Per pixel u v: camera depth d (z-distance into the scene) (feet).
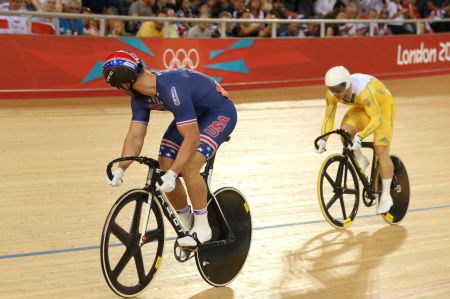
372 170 19.35
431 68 50.62
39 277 15.16
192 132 13.53
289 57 42.96
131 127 14.08
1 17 35.47
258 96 39.91
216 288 15.02
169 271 15.83
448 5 57.41
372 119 18.31
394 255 17.22
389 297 14.73
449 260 16.99
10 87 34.83
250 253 17.06
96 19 37.11
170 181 13.08
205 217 14.28
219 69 40.29
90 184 22.38
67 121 31.42
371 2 51.29
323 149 18.63
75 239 17.56
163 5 41.34
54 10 37.42
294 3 50.78
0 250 16.61
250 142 29.14
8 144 26.99
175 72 13.93
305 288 15.10
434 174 25.23
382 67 47.62
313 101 39.52
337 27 47.57
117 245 17.26
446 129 33.71
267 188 22.66
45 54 35.37
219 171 24.45
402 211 19.72
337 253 17.25
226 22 40.81
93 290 14.65
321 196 18.52
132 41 37.47
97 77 36.94
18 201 20.36
